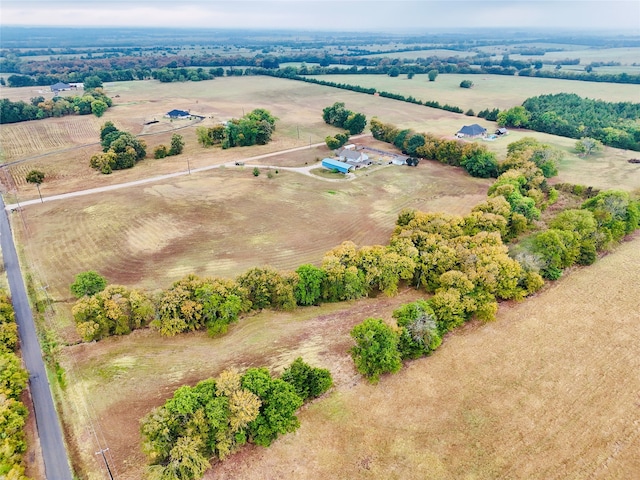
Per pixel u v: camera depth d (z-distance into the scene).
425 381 55.28
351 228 100.06
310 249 90.81
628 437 47.28
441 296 63.38
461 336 63.25
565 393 53.06
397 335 56.50
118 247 91.38
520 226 88.56
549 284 75.19
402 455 46.00
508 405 51.59
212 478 43.94
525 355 59.22
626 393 52.81
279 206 111.19
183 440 42.88
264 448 46.91
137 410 52.09
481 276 67.50
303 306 71.88
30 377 57.56
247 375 49.19
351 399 52.84
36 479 44.44
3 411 46.97
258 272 71.25
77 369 58.66
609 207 89.81
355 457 45.91
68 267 84.38
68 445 48.16
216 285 66.25
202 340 63.78
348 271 70.69
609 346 60.41
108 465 45.75
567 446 46.50
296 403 47.50
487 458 45.44
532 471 44.00
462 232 83.12
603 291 72.62
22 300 74.25
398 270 72.44
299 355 60.16
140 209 108.62
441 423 49.47
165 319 63.25
